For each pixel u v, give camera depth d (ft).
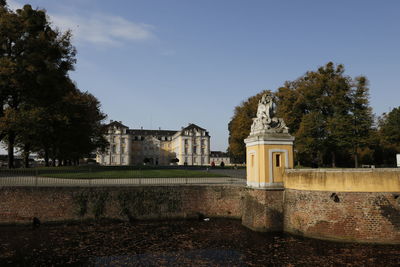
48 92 109.40
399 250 48.44
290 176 60.49
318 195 55.77
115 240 53.83
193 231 60.18
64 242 52.49
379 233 51.34
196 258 45.14
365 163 160.25
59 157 168.45
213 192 72.13
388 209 51.60
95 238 54.95
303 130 127.44
